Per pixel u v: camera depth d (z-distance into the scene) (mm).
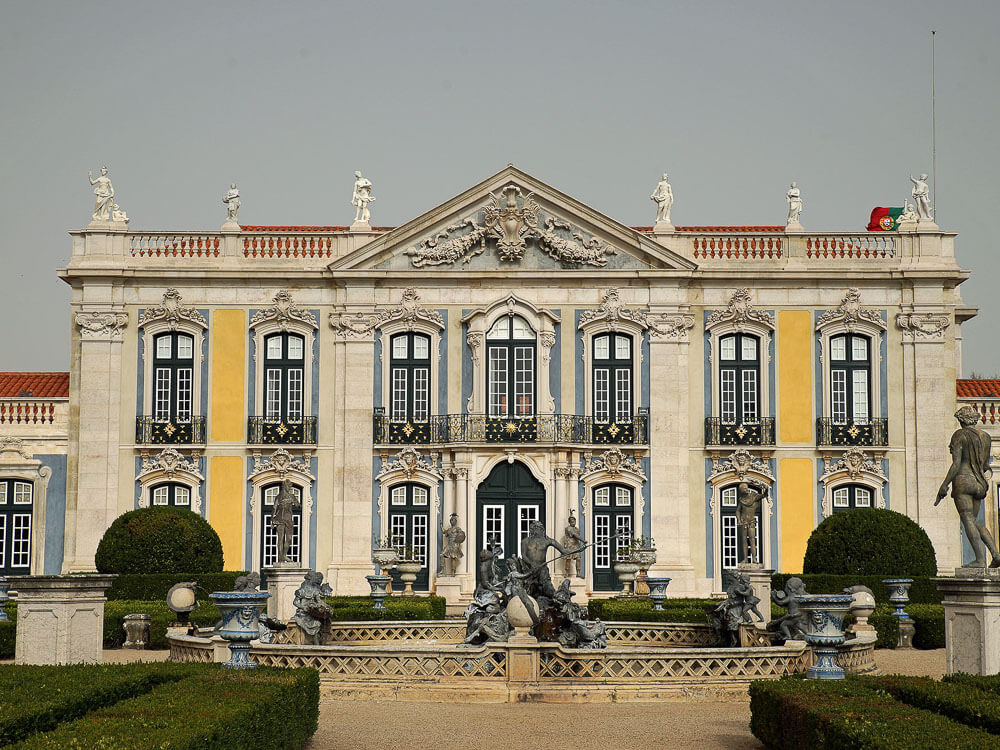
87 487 40844
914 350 41500
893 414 41406
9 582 19328
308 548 41094
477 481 40812
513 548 40844
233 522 41094
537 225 41969
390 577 36375
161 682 15531
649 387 41469
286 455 41188
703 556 41094
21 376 43531
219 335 41656
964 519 18188
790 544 40969
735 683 19406
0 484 40938
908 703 14773
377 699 19188
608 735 16188
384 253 41875
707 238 42062
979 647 17203
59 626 19375
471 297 41781
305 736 15375
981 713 13305
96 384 41250
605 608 30969
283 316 41656
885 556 35031
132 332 41625
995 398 41375
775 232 42000
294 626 24062
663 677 19438
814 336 41625
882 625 28469
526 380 41531
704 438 41375
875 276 41469
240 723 12586
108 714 12641
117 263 41750
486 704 18812
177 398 41562
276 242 42188
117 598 34688
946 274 41312
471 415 41062
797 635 21688
